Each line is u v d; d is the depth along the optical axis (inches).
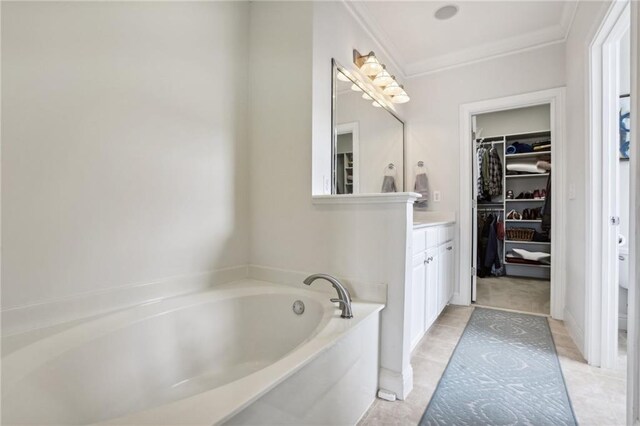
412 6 92.3
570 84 95.7
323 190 76.6
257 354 69.1
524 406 57.7
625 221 99.1
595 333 72.9
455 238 120.8
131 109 57.9
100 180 53.6
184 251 67.8
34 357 39.1
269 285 75.8
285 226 77.4
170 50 64.6
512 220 174.9
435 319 95.3
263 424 34.3
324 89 77.5
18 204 44.6
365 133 98.5
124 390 49.1
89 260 52.4
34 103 45.9
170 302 61.4
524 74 109.7
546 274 169.6
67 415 40.8
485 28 104.0
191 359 60.0
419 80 129.3
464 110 120.1
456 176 121.5
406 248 61.7
